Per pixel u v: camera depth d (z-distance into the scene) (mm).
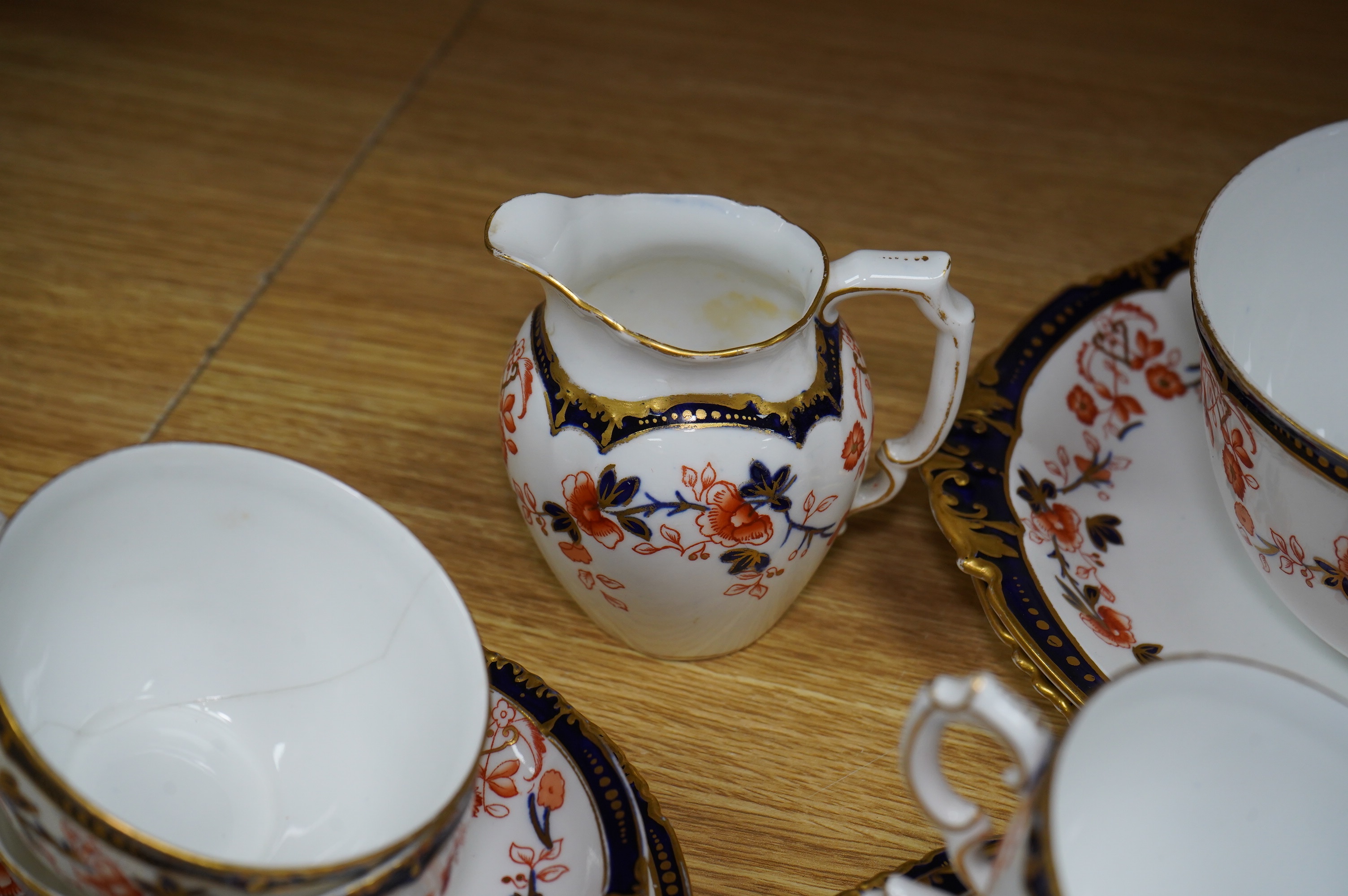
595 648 582
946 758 539
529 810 441
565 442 493
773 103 909
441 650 418
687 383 478
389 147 859
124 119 867
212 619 458
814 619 600
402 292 759
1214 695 351
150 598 448
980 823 340
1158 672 338
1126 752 355
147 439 652
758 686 568
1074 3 1015
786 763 536
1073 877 360
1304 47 971
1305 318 617
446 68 935
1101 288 689
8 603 398
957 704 312
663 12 1004
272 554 447
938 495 562
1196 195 837
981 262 776
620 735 542
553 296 488
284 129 871
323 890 338
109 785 432
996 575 529
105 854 332
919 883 398
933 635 594
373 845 422
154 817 432
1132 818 368
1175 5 1015
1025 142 876
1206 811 370
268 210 808
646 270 548
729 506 488
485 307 756
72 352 699
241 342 717
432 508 636
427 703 421
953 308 505
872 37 979
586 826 435
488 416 689
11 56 912
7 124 852
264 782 450
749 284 545
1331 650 552
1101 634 526
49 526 406
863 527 645
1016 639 505
